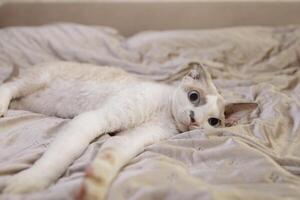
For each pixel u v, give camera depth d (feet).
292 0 2.85
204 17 2.81
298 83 1.91
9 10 2.70
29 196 0.91
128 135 1.32
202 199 0.87
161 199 0.90
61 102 1.57
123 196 0.93
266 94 1.72
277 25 2.81
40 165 1.05
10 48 2.10
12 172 1.07
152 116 1.49
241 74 2.11
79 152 1.16
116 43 2.35
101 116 1.31
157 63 2.21
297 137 1.38
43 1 2.80
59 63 1.69
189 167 1.14
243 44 2.32
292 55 2.20
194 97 1.44
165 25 2.83
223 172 1.08
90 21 2.79
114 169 1.02
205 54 2.23
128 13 2.80
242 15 2.81
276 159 1.17
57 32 2.30
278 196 0.93
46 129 1.31
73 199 0.91
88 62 2.11
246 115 1.50
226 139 1.26
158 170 1.03
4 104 1.45
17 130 1.31
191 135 1.33
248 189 0.98
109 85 1.56
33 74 1.59
